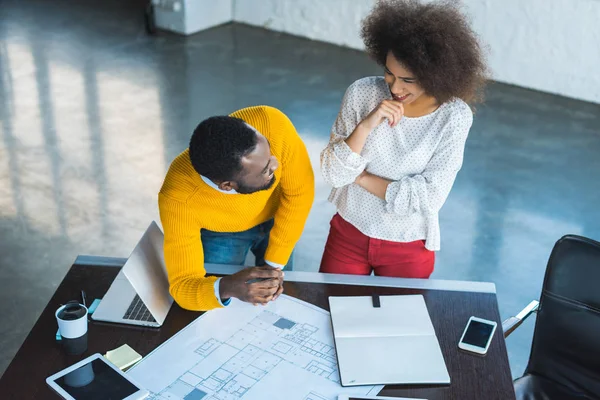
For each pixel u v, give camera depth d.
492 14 5.18
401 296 1.78
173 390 1.50
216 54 5.77
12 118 4.62
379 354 1.59
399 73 1.71
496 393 1.50
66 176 3.95
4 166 4.03
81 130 4.48
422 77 1.68
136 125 4.57
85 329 1.61
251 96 5.02
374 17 1.74
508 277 3.22
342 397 1.47
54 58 5.59
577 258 1.77
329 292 1.80
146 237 1.79
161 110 4.78
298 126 4.60
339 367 1.56
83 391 1.46
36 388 1.50
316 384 1.52
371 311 1.73
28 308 2.96
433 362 1.57
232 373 1.55
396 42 1.67
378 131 1.87
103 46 5.86
